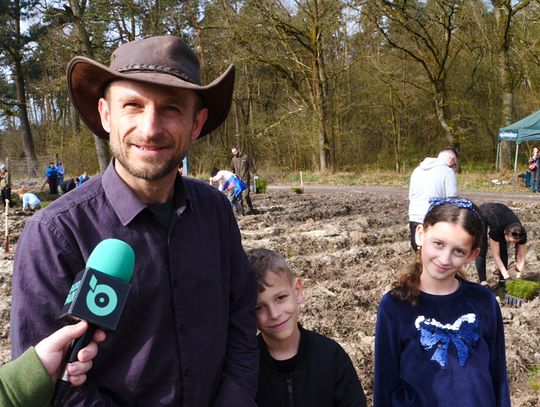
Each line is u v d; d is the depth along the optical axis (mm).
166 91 1822
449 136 27609
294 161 34125
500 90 29875
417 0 27000
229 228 2256
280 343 2482
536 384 4547
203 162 35656
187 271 1955
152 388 1864
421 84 30391
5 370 1521
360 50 29906
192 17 27141
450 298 2689
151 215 1926
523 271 7875
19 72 37000
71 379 1550
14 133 46969
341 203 17719
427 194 6793
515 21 25781
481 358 2604
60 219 1813
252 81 34906
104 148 23250
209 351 1982
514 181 22625
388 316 2709
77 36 21719
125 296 1612
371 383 4566
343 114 31922
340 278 7934
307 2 26891
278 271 2473
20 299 1749
